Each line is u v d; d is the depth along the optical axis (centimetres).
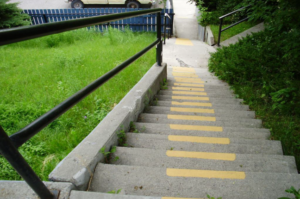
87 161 143
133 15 231
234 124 280
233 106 353
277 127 278
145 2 1190
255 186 143
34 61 560
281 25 372
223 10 962
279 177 151
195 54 715
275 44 499
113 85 391
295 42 358
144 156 176
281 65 433
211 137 222
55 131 257
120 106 243
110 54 592
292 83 362
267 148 213
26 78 433
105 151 169
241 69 448
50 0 1484
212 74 556
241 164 175
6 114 292
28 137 91
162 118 278
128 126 229
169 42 859
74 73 452
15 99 349
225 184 143
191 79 514
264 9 549
